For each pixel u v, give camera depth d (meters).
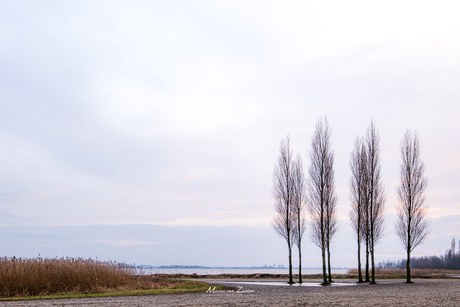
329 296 17.39
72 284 21.50
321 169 36.03
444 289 22.94
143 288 23.64
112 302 14.62
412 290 21.95
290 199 35.84
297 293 19.77
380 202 36.09
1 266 19.77
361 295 17.94
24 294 18.88
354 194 37.75
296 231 35.56
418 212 34.44
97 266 23.95
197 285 27.25
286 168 36.31
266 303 13.91
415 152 35.53
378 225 35.94
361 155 37.66
